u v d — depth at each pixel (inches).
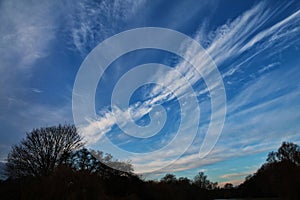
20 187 1601.9
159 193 2401.6
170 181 3459.6
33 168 1819.6
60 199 1302.9
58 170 1393.9
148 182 2437.3
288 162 2204.7
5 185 1766.7
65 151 1968.5
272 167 2410.2
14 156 1830.7
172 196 2517.2
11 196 1636.3
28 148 1867.6
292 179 1989.4
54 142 1940.2
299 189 1929.1
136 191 2176.4
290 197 1943.9
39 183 1413.6
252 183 3816.4
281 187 2048.5
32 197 1341.0
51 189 1321.4
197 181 4382.4
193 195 3496.6
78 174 1402.6
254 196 3673.7
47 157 1878.7
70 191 1334.9
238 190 4854.8
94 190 1402.6
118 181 2130.9
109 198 1664.6
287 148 2736.2
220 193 6131.9
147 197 2273.6
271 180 2353.6
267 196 3097.9
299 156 2615.7
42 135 1918.1
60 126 2017.7
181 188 3164.4
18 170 1792.6
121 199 1870.1
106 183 2049.7
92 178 1435.8
